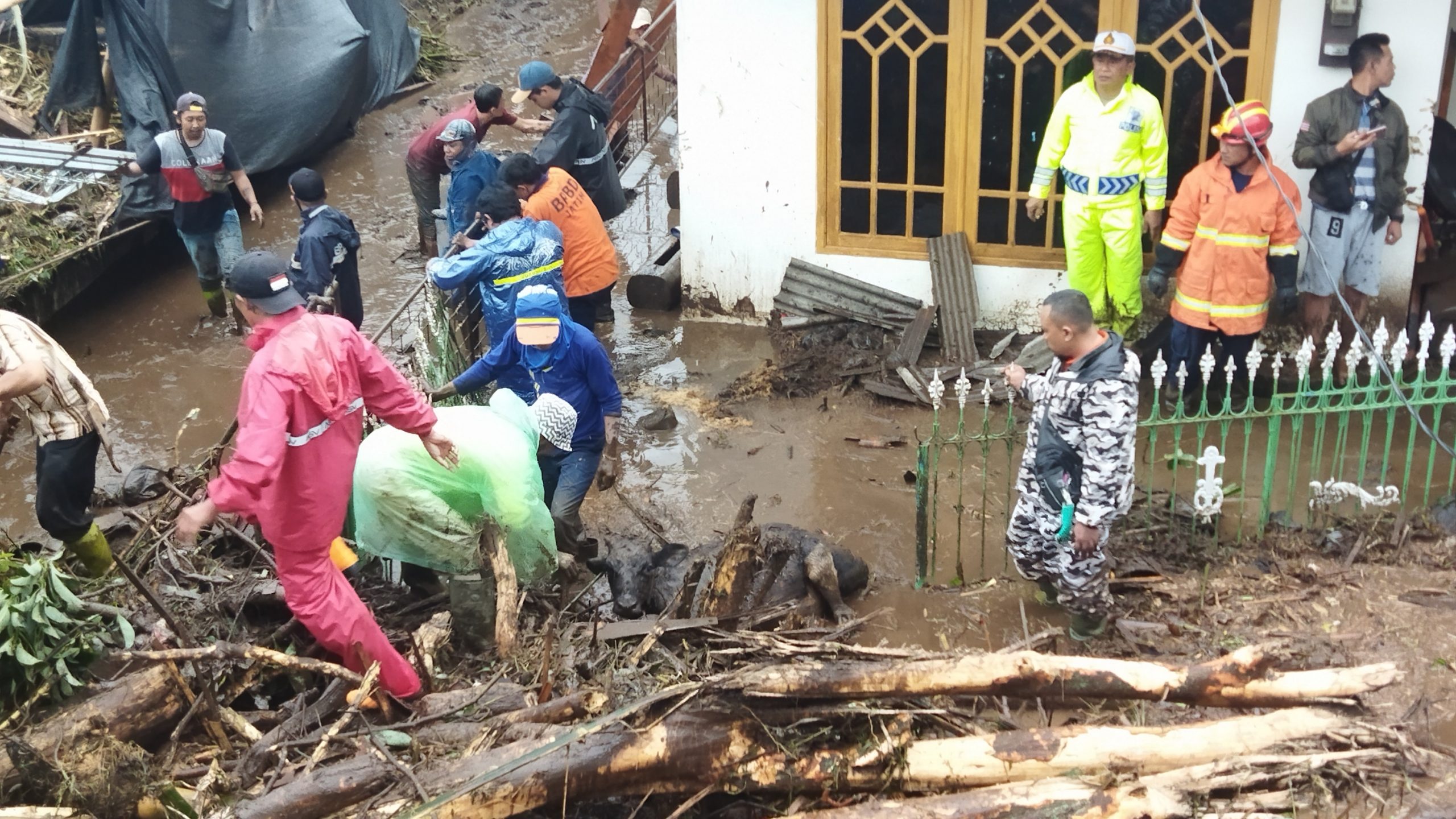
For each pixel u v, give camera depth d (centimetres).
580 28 1577
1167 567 611
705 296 934
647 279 949
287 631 523
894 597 609
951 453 747
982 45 827
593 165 945
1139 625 563
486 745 428
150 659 434
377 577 611
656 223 1109
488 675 511
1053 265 865
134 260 1076
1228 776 426
